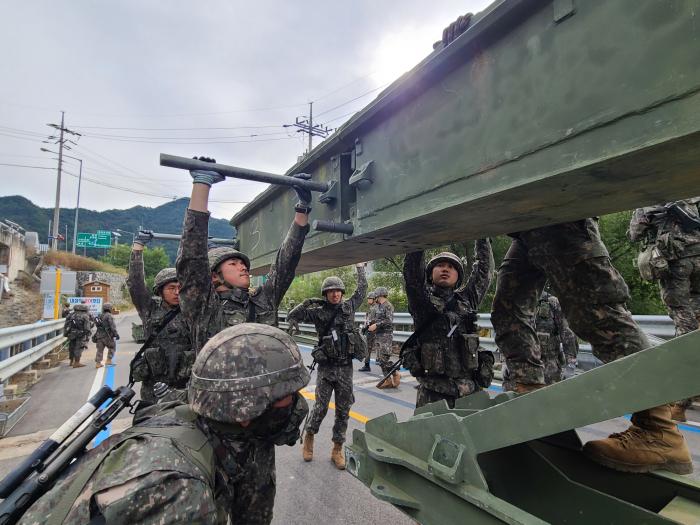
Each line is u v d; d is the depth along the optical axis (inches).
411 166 65.7
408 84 63.6
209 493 42.5
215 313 94.5
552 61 46.0
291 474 145.6
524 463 79.3
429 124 62.4
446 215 62.5
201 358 53.3
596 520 68.7
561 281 87.4
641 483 72.2
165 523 37.9
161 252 2454.5
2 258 1120.2
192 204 89.9
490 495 52.1
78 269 1648.6
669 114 36.6
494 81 52.4
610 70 40.9
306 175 96.0
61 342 457.7
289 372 53.2
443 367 115.6
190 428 50.4
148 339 135.5
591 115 42.2
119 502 37.1
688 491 66.6
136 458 42.1
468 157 55.7
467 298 131.9
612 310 81.9
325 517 115.6
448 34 59.3
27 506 46.3
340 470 149.0
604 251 85.3
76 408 237.6
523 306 110.3
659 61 37.5
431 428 63.3
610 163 41.3
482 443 55.8
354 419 206.2
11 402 218.5
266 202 130.5
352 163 82.4
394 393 262.5
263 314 100.8
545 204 56.6
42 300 1058.7
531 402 52.1
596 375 46.9
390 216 70.1
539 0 46.8
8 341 231.0
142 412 59.2
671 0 36.9
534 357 109.2
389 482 68.6
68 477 44.8
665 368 41.6
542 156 46.6
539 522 44.7
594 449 75.7
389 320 325.4
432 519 60.1
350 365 161.6
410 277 124.2
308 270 145.6
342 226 79.9
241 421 48.8
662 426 70.9
